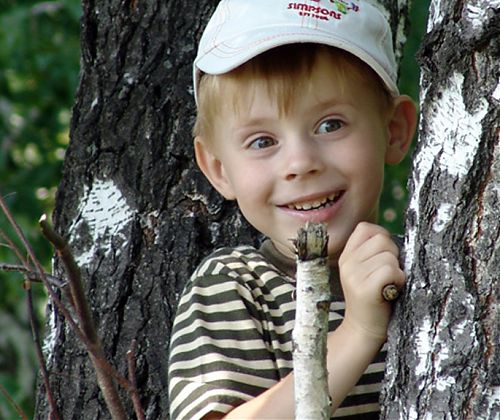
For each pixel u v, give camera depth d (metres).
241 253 4.29
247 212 4.24
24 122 11.03
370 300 3.58
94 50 5.29
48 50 10.49
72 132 5.29
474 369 3.31
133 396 3.43
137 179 5.16
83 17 5.30
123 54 5.24
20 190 10.49
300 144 4.10
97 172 5.22
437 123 3.46
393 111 4.40
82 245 5.17
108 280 5.12
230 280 4.14
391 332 3.55
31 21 10.43
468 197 3.36
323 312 3.07
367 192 4.19
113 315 5.08
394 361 3.51
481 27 3.33
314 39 4.09
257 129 4.16
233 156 4.22
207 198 5.12
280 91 4.10
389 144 4.47
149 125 5.17
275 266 4.24
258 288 4.16
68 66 10.55
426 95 3.51
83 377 5.09
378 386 4.07
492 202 3.33
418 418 3.39
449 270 3.37
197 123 4.46
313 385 3.09
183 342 4.02
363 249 3.67
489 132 3.35
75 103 5.32
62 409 5.12
